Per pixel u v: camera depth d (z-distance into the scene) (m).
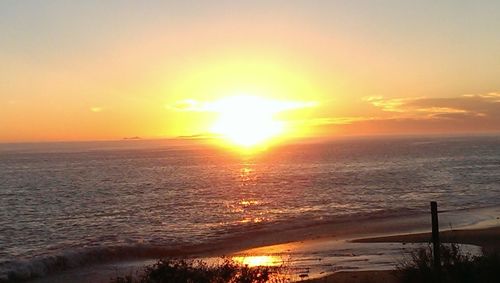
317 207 40.88
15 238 31.25
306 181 65.19
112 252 24.00
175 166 110.56
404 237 26.56
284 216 36.44
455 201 43.16
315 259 21.45
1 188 65.69
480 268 11.57
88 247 25.09
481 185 56.62
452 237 24.88
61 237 31.23
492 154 135.12
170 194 53.88
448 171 78.38
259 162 119.88
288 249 24.66
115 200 49.69
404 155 136.38
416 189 53.28
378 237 27.03
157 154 194.62
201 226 33.28
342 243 25.67
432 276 11.64
